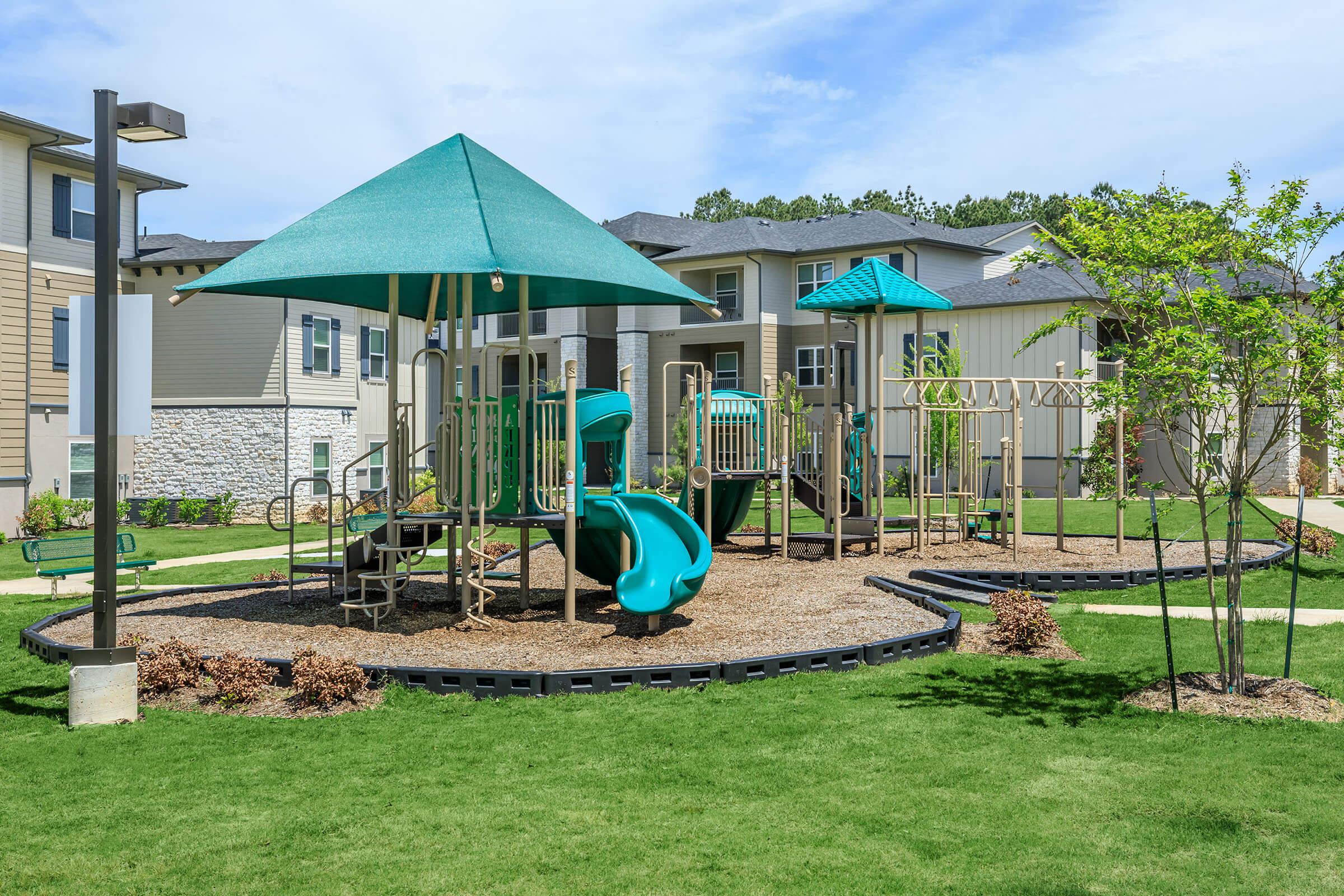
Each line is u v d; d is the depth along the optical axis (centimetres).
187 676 845
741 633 1002
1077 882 455
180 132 823
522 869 478
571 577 1062
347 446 3309
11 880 472
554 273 1021
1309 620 1083
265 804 571
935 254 3750
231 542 2331
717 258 3953
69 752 677
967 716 729
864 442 1725
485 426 1069
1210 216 731
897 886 454
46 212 2717
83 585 1614
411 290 1370
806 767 622
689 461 1638
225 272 1038
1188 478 767
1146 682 820
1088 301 2977
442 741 688
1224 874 462
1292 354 723
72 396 798
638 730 707
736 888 454
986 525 2031
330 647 962
